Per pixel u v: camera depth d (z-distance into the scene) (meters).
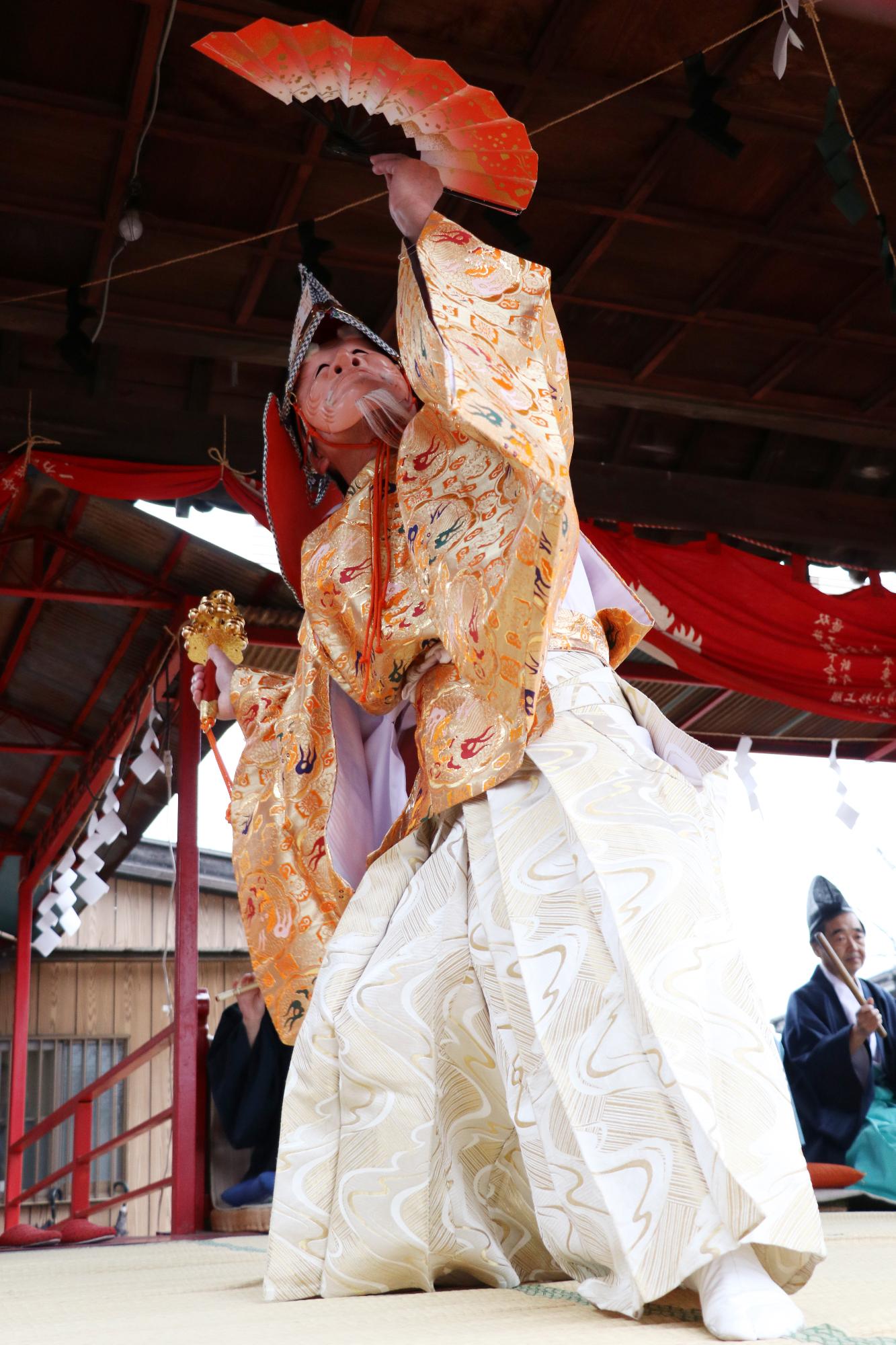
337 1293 1.53
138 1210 12.65
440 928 1.59
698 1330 1.17
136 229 5.11
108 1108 12.89
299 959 1.93
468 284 1.64
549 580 1.47
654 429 7.59
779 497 7.59
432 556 1.68
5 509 6.32
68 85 5.04
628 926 1.36
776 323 6.52
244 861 2.01
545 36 4.83
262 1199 5.52
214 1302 1.58
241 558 7.86
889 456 7.75
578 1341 1.11
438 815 1.71
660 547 7.30
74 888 12.53
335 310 2.12
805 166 5.60
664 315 6.43
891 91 5.18
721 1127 1.24
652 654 7.25
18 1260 3.66
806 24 4.82
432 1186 1.54
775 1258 1.25
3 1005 13.06
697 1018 1.30
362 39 1.56
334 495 2.24
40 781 11.69
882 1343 1.07
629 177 5.65
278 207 5.64
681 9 4.78
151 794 10.55
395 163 1.70
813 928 5.98
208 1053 5.83
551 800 1.53
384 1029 1.58
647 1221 1.24
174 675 8.31
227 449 6.65
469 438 1.71
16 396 6.35
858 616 7.50
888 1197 4.88
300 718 1.98
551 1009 1.39
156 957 13.29
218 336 6.29
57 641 9.62
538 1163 1.39
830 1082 5.27
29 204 5.57
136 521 7.86
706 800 1.57
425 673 1.80
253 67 1.59
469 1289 1.58
